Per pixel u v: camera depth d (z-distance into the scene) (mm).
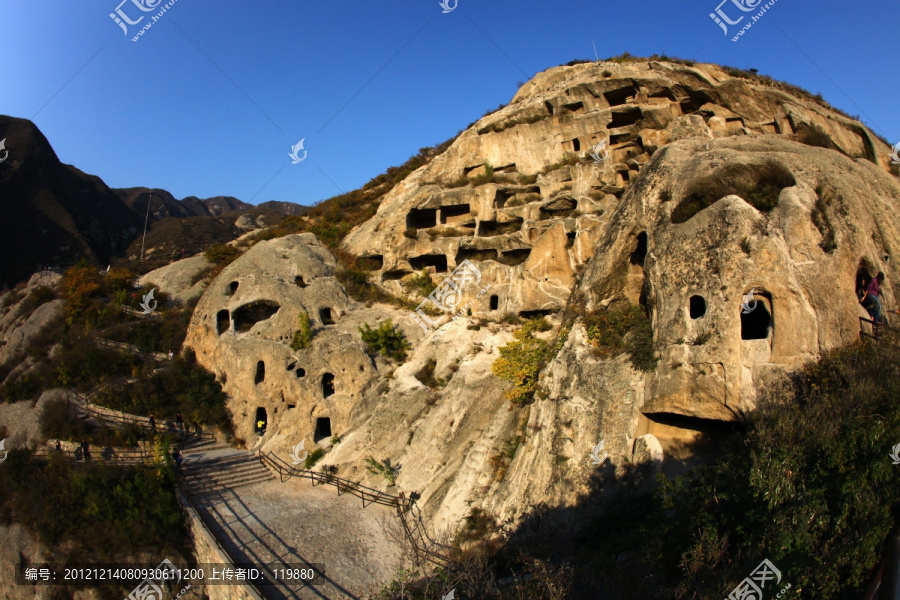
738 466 12672
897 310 15516
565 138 30516
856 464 10562
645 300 19328
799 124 24219
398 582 16203
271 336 28641
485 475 20203
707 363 15719
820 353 14234
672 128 25906
